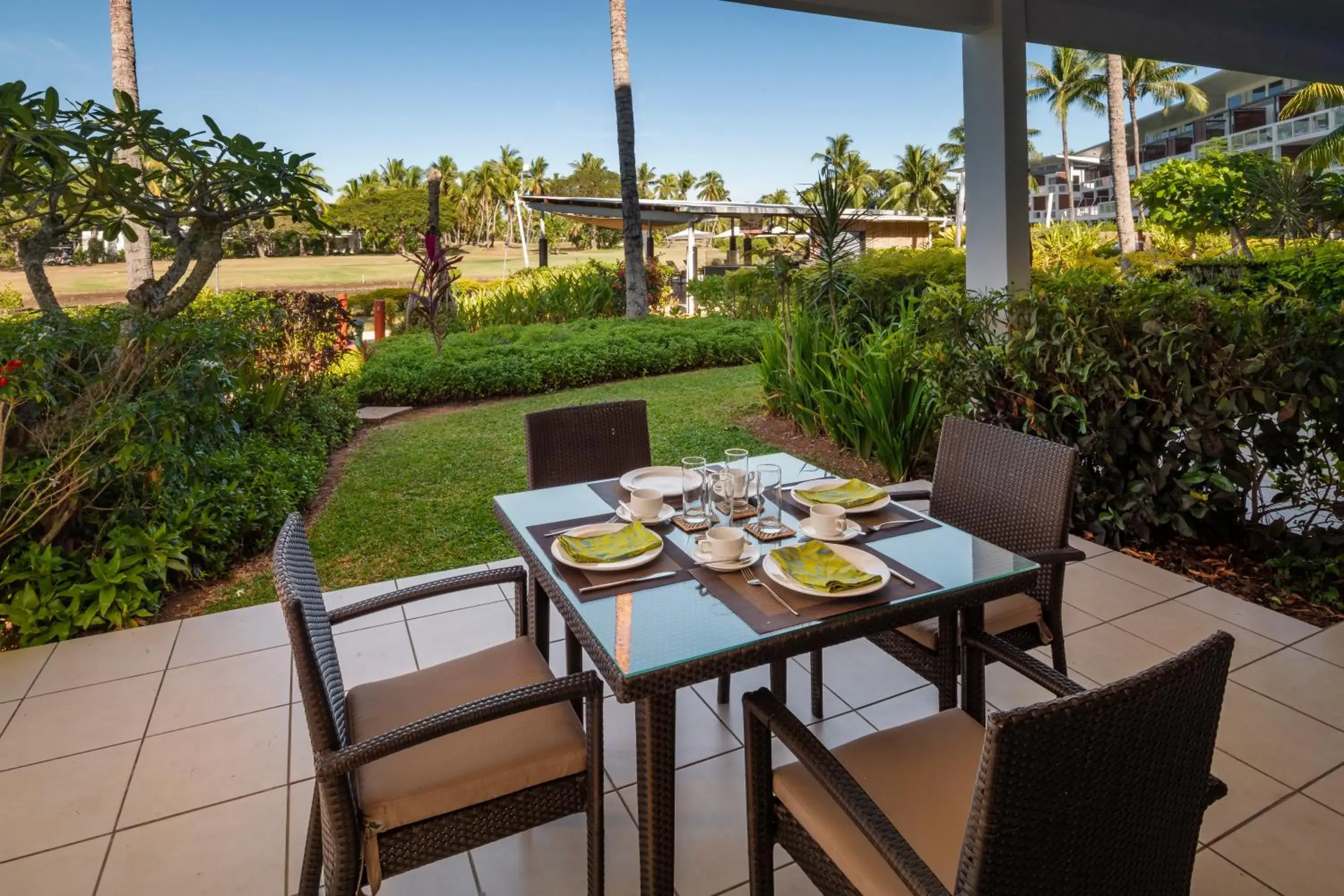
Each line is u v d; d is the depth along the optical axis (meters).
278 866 1.69
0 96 2.44
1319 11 5.01
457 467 4.92
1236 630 2.63
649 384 7.78
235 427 3.66
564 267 13.42
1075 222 25.44
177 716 2.25
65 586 2.81
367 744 1.21
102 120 2.78
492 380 7.17
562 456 2.51
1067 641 2.58
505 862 1.70
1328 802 1.80
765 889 1.38
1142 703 0.85
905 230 19.62
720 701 2.25
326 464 4.94
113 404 2.83
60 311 3.09
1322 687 2.27
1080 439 3.34
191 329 3.15
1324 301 3.56
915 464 4.51
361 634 2.74
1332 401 2.73
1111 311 3.14
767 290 6.06
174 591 3.12
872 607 1.37
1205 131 35.03
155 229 4.92
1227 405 2.85
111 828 1.81
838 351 4.89
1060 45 4.29
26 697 2.35
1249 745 2.01
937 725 1.48
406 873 1.65
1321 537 2.91
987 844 0.84
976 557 1.60
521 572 1.87
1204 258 12.48
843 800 1.10
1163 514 3.22
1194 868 1.62
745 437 5.52
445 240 32.22
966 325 3.71
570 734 1.44
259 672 2.49
